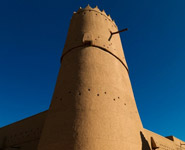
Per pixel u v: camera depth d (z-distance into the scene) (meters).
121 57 11.97
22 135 16.25
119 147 7.09
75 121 7.43
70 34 12.45
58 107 8.48
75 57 10.22
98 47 10.66
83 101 8.05
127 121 8.39
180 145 24.19
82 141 6.82
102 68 9.62
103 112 7.81
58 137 7.26
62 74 10.08
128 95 10.05
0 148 17.59
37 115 16.06
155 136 17.77
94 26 11.71
